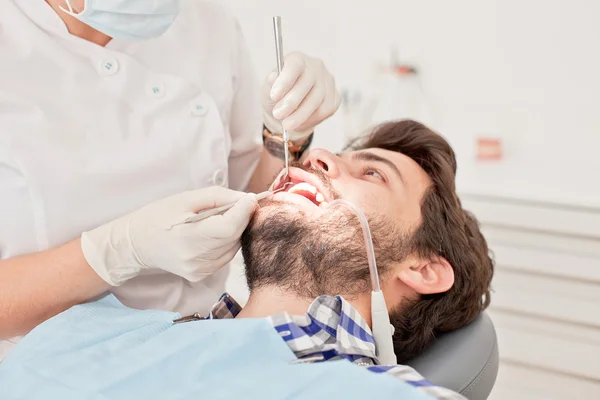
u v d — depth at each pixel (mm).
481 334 1514
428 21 2709
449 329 1536
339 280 1330
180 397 1076
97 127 1392
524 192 2238
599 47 2459
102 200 1392
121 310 1348
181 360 1132
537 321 2242
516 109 2654
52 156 1332
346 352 1191
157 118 1455
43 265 1300
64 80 1370
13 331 1324
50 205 1336
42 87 1350
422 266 1491
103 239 1307
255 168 1769
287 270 1303
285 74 1392
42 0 1349
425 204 1501
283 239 1303
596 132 2541
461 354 1445
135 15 1296
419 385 1080
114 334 1259
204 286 1612
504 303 2270
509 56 2609
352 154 1589
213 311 1389
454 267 1506
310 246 1297
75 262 1300
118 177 1396
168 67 1521
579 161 2584
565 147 2607
